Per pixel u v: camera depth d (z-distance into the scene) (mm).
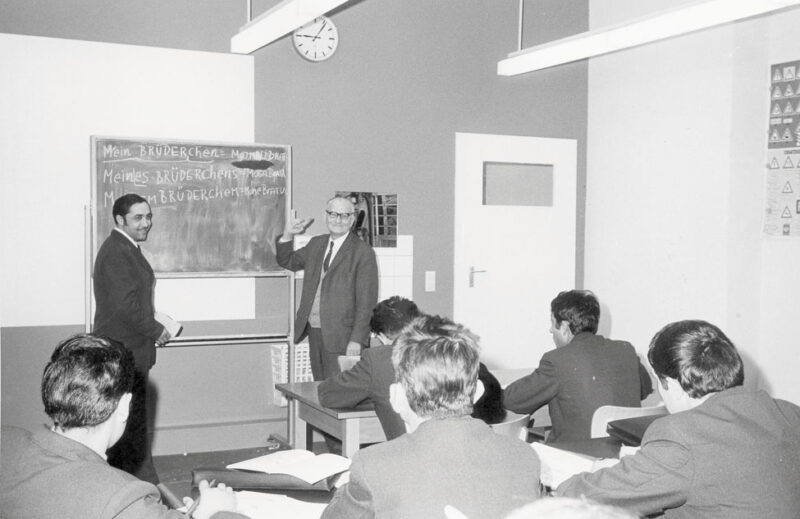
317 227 5293
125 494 1444
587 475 1822
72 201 4656
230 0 5008
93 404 1588
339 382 2945
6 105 4500
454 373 1669
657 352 1940
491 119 5824
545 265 6062
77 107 4656
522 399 3020
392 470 1507
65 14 4629
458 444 1541
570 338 3209
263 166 4980
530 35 5902
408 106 5539
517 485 1520
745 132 5008
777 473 1689
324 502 1967
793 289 4910
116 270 3932
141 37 4809
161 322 4328
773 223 5055
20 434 1547
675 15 3535
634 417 2676
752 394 1803
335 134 5324
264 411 5180
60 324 4656
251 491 2041
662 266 5500
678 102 5340
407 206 5562
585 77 6156
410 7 5520
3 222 4516
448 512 892
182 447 4953
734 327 5039
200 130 4965
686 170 5293
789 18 4934
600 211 6055
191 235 4820
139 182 4688
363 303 4633
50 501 1424
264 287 5160
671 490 1686
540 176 6172
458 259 5750
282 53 5156
